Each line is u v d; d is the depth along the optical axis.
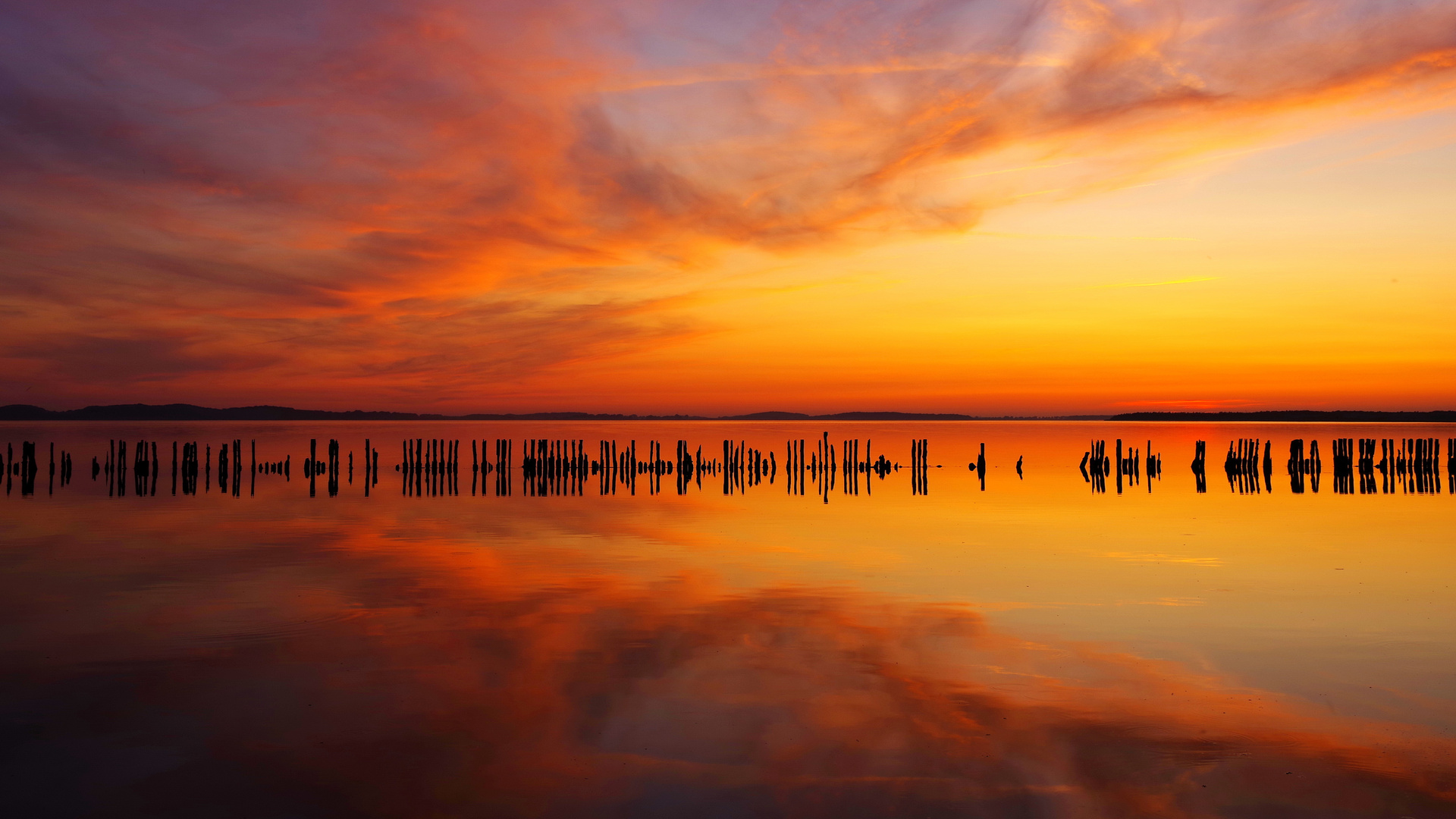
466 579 18.41
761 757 9.09
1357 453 73.19
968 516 31.19
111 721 10.12
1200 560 20.97
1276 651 12.98
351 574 19.05
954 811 7.97
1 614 15.21
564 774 8.72
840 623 14.55
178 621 14.65
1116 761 9.00
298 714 10.33
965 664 12.21
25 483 44.97
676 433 141.12
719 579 18.41
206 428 167.62
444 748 9.35
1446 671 12.03
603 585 17.80
